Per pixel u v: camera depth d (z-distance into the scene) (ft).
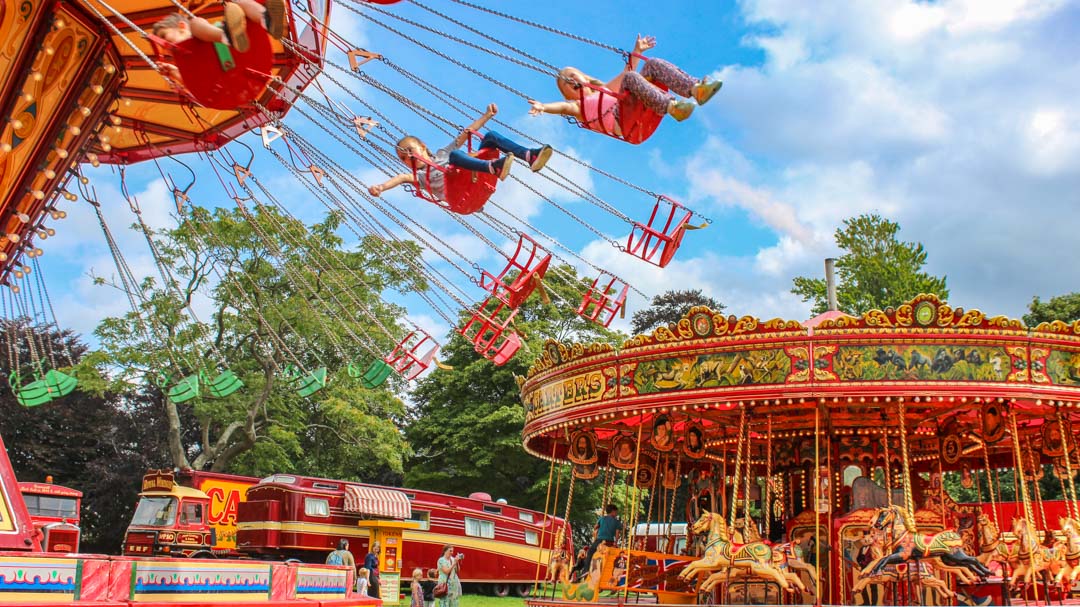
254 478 126.11
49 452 167.73
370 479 192.75
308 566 54.65
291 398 157.89
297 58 56.80
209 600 45.68
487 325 62.95
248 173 68.64
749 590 51.78
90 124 48.29
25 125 45.06
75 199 51.01
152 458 171.63
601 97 44.45
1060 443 57.88
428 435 174.40
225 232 135.13
